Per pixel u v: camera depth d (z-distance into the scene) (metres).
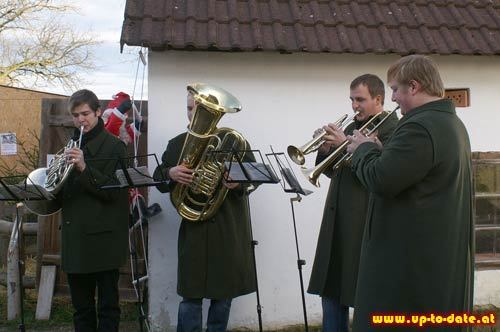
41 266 4.91
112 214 3.66
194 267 3.69
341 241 3.39
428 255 2.42
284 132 4.54
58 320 4.80
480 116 4.78
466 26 4.57
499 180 4.85
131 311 4.94
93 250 3.60
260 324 3.76
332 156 3.15
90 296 3.79
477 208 4.85
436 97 2.53
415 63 2.51
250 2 4.50
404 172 2.38
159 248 4.45
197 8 4.39
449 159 2.41
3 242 6.21
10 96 10.58
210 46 4.10
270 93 4.51
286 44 4.20
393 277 2.47
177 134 4.40
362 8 4.64
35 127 10.85
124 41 4.06
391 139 2.51
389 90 4.66
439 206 2.42
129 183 3.31
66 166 3.44
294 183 3.31
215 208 3.65
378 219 2.56
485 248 4.91
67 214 3.62
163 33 4.14
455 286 2.45
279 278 4.60
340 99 4.59
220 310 3.79
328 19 4.47
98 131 3.68
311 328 4.62
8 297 4.90
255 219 4.56
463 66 4.74
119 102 4.69
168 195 4.45
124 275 4.86
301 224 4.61
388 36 4.36
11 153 6.95
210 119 3.49
